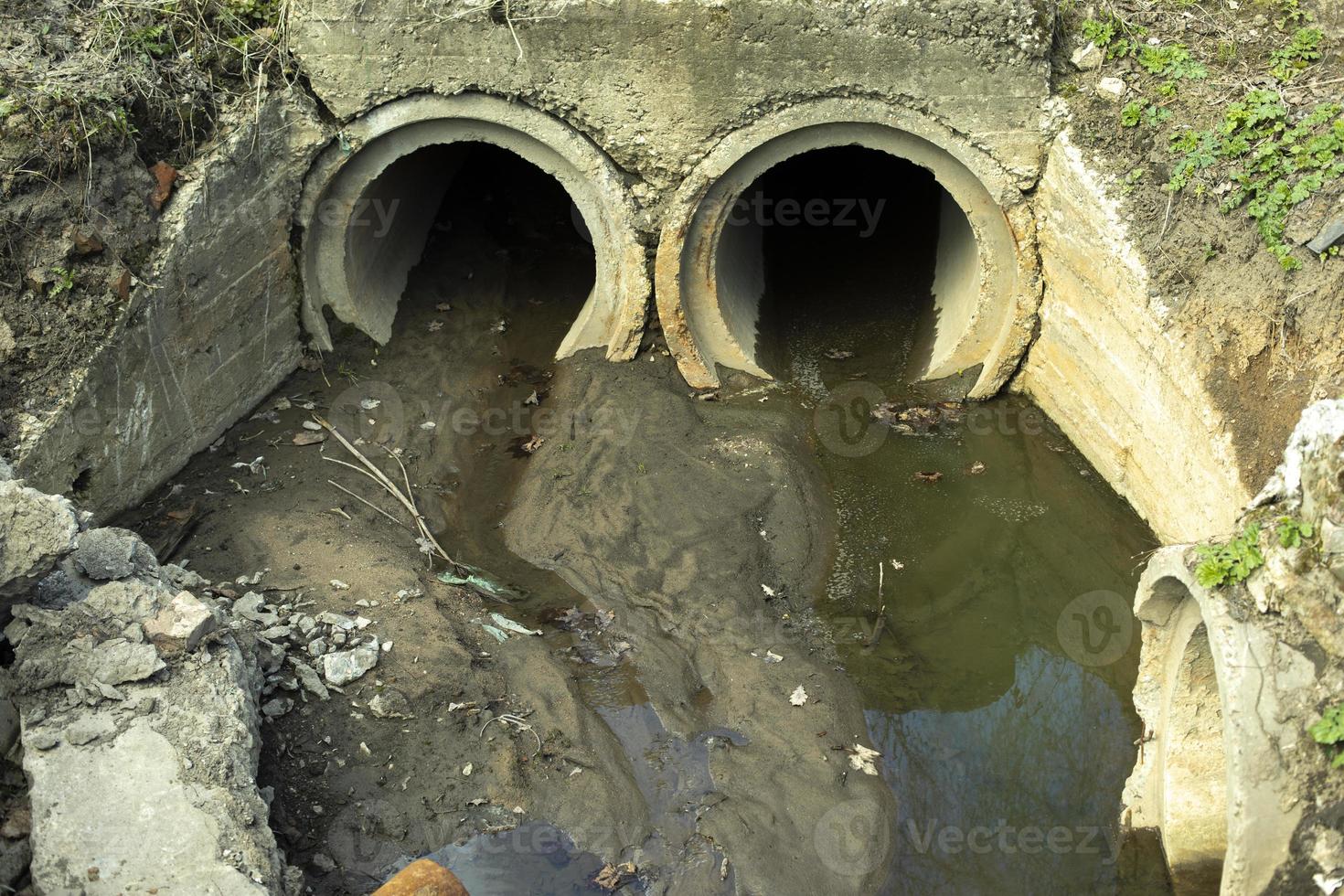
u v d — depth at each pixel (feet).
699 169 31.42
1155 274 27.02
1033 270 31.76
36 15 28.32
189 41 29.48
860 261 39.78
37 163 26.07
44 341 25.29
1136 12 30.60
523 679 24.67
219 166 28.78
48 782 18.29
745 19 29.68
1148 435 27.78
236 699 20.22
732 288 35.04
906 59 29.96
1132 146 28.89
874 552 28.99
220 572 25.86
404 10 29.86
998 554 28.84
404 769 22.61
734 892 21.20
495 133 31.78
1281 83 28.45
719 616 26.73
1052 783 23.61
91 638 19.92
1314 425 19.27
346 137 31.17
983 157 30.94
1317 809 17.94
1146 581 21.12
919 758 24.02
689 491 29.71
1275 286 25.29
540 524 29.22
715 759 23.53
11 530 19.45
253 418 31.42
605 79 30.60
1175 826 21.43
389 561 26.76
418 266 37.65
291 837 21.29
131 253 26.91
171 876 17.46
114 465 26.76
